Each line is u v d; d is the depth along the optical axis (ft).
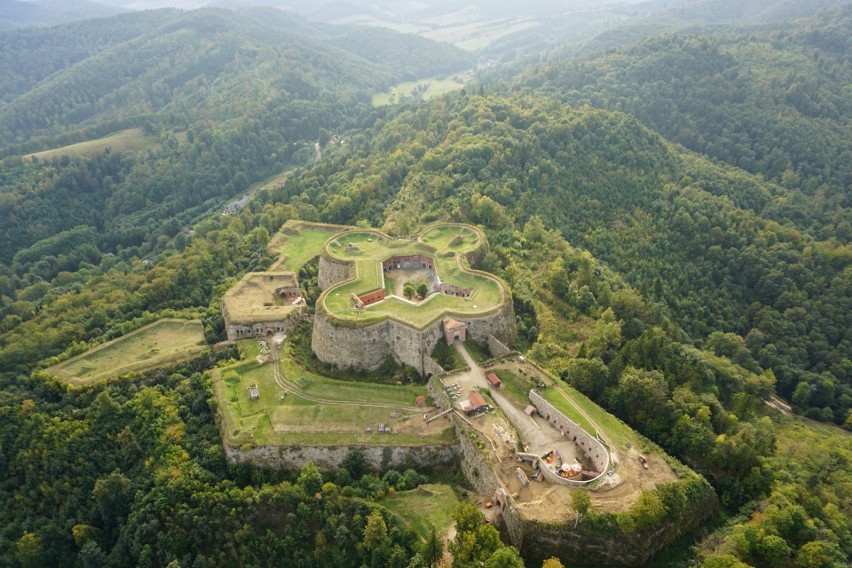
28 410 406.21
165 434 378.73
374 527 296.92
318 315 429.79
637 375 375.45
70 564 352.90
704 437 337.31
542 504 291.38
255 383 405.80
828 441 410.52
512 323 444.14
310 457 353.31
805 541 283.59
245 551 317.42
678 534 297.74
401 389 388.37
